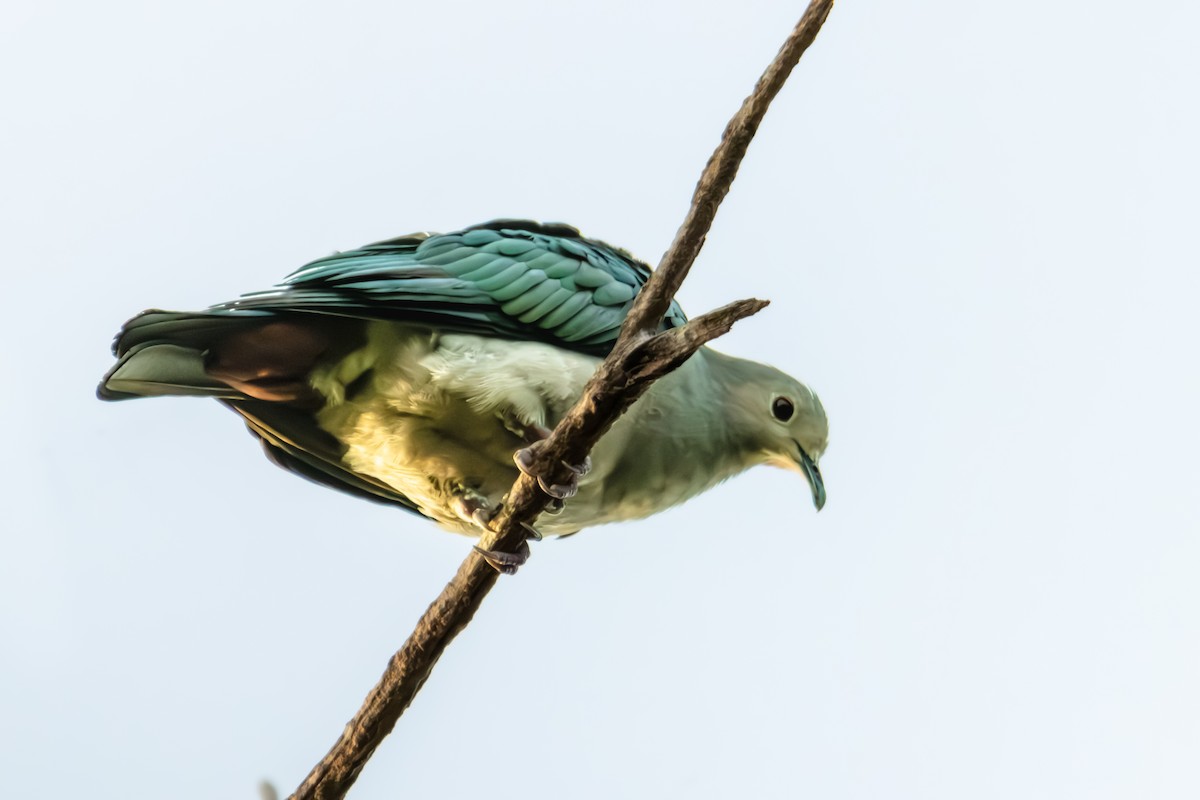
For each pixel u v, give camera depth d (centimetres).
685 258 823
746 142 810
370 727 916
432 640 902
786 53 797
